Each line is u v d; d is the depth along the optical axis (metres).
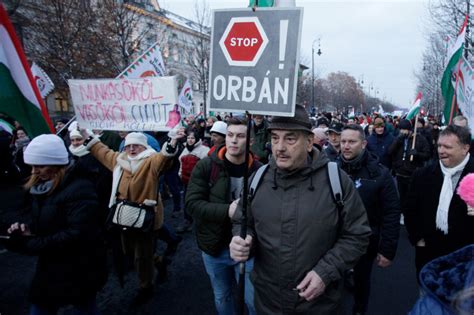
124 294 3.78
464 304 1.14
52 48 14.26
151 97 3.51
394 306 3.53
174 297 3.71
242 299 1.88
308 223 1.72
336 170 1.79
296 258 1.72
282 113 1.69
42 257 2.40
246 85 1.77
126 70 4.44
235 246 1.74
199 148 5.30
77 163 2.50
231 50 1.79
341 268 1.65
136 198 3.46
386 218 2.90
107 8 15.15
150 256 3.58
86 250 2.41
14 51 2.45
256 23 1.73
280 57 1.69
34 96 2.54
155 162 3.42
